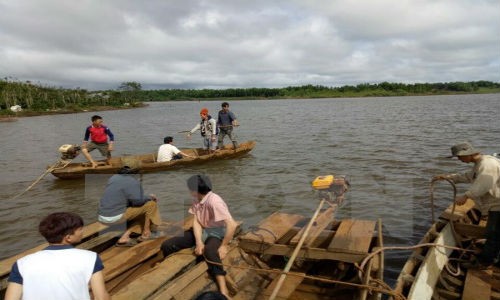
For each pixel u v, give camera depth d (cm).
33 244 723
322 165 1312
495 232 490
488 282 479
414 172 1159
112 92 11400
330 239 543
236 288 475
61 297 279
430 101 7975
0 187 1137
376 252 469
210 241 482
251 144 1568
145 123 4147
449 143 1773
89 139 1225
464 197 546
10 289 281
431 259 490
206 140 1467
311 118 3812
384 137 2053
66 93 9400
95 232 602
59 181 1170
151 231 611
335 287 484
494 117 3234
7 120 5294
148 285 430
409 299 400
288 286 481
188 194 940
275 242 529
